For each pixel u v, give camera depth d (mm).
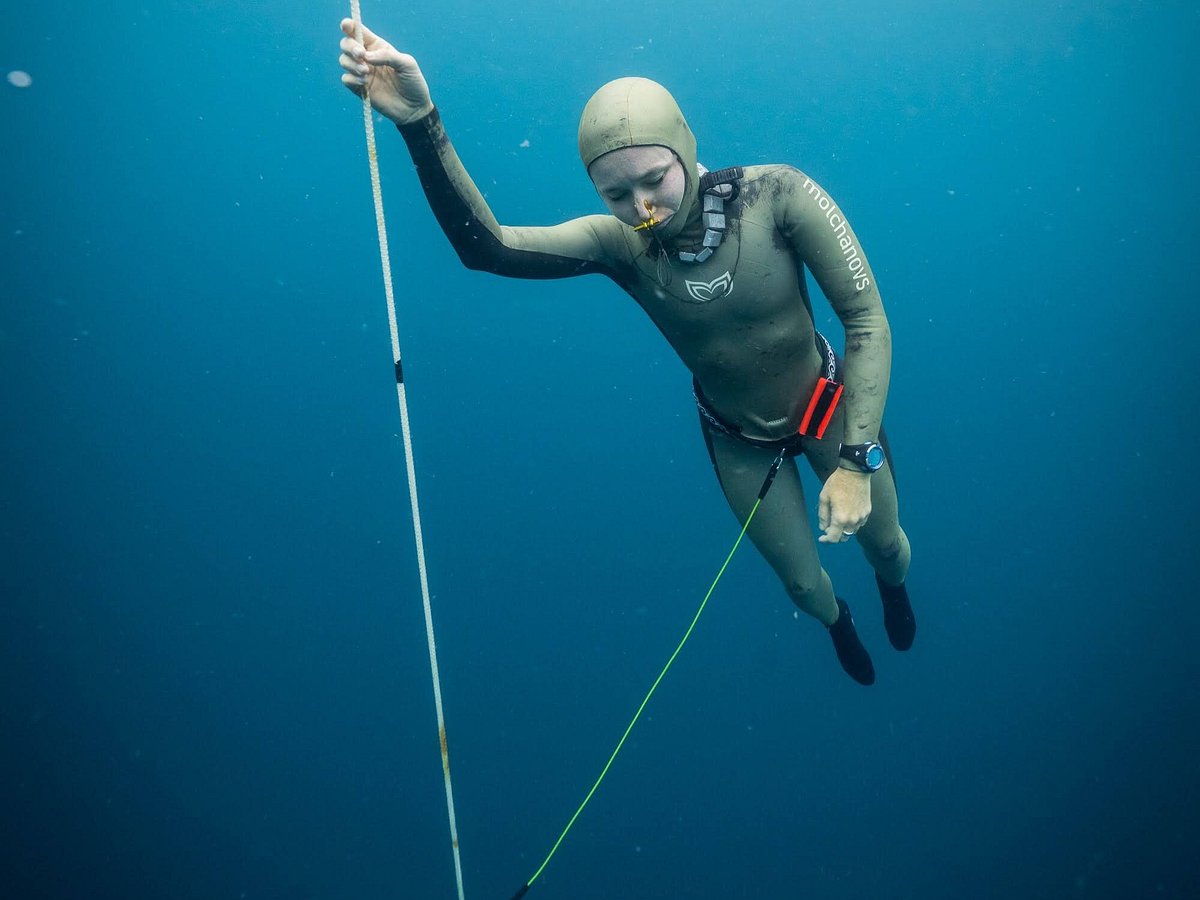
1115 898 7645
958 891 8055
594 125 2945
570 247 3350
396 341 2994
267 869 8383
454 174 3004
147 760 8953
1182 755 8586
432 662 3248
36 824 8297
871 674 4977
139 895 7938
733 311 3371
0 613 9930
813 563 4148
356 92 2805
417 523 3154
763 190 3232
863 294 3215
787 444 3824
